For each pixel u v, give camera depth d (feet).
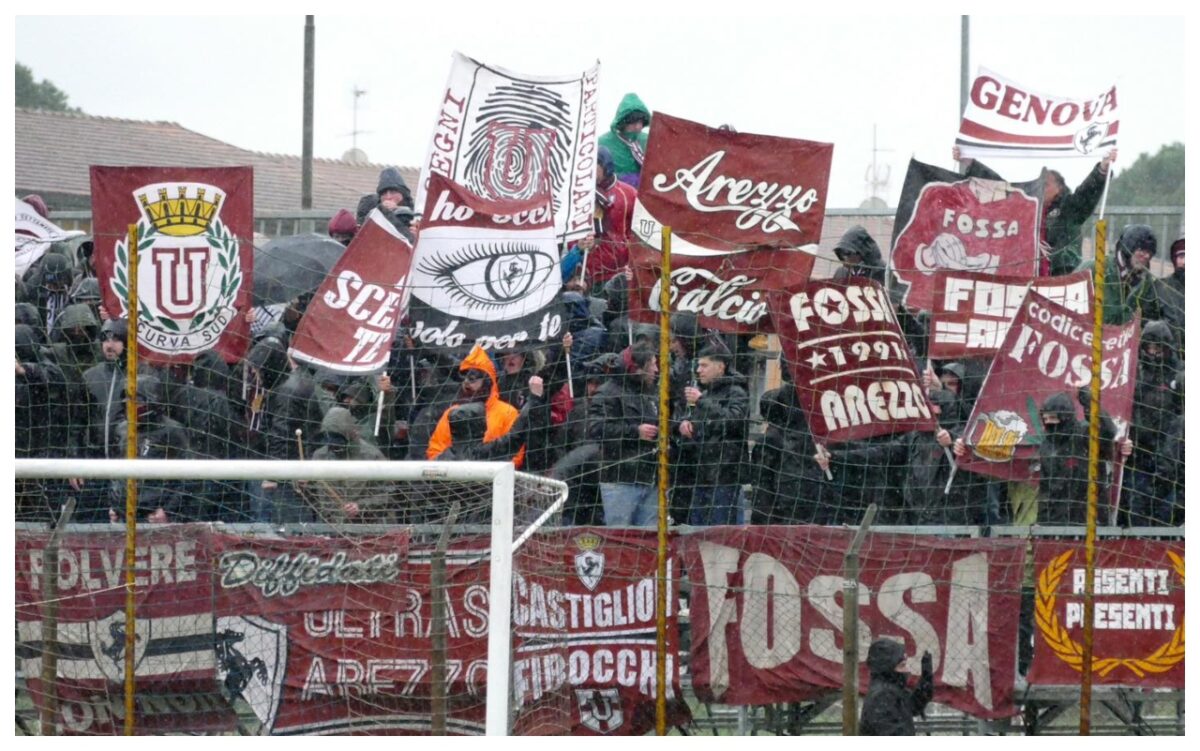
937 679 117.08
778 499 121.49
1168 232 153.69
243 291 123.34
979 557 117.60
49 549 115.44
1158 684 118.11
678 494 122.62
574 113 131.44
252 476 99.40
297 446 124.88
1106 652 118.01
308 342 120.57
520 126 131.03
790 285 118.42
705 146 123.85
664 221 123.65
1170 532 119.14
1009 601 117.50
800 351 118.73
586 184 131.13
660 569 114.62
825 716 137.39
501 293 122.31
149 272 122.62
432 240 122.62
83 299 134.82
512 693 114.73
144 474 99.35
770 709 123.13
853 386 118.32
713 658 117.50
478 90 130.62
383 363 119.03
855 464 120.57
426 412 126.31
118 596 116.16
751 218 124.16
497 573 96.48
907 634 117.19
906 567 117.50
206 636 116.16
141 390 124.26
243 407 125.29
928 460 121.49
